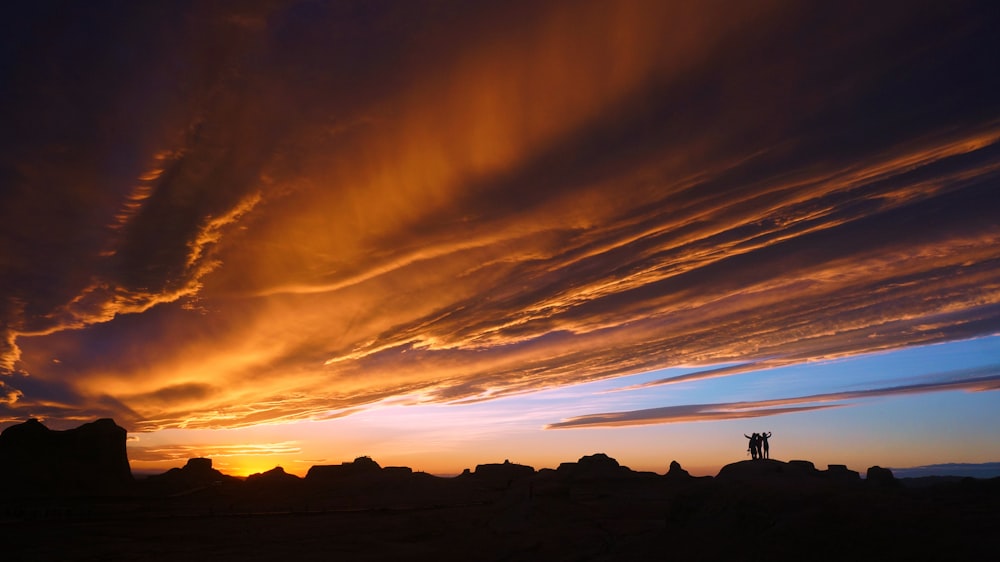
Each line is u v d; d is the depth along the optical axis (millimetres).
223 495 84000
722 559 19812
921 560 15891
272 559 32844
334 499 76062
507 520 40688
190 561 32500
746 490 22672
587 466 66625
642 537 26688
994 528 17266
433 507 61812
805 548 18094
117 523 48469
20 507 60656
